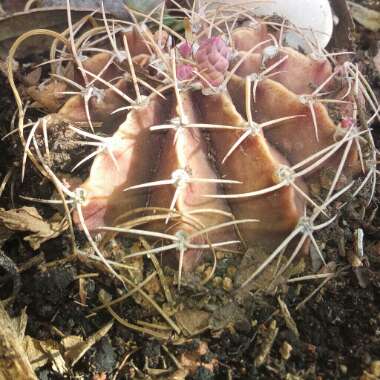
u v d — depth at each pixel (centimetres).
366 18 22
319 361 14
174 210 13
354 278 14
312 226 13
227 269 14
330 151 14
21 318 14
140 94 14
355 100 15
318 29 18
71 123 15
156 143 14
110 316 14
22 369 13
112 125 15
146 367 14
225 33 16
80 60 15
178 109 13
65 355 14
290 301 14
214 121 13
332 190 13
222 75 14
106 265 13
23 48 19
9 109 18
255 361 14
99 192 13
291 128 14
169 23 19
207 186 13
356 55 20
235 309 14
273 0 17
